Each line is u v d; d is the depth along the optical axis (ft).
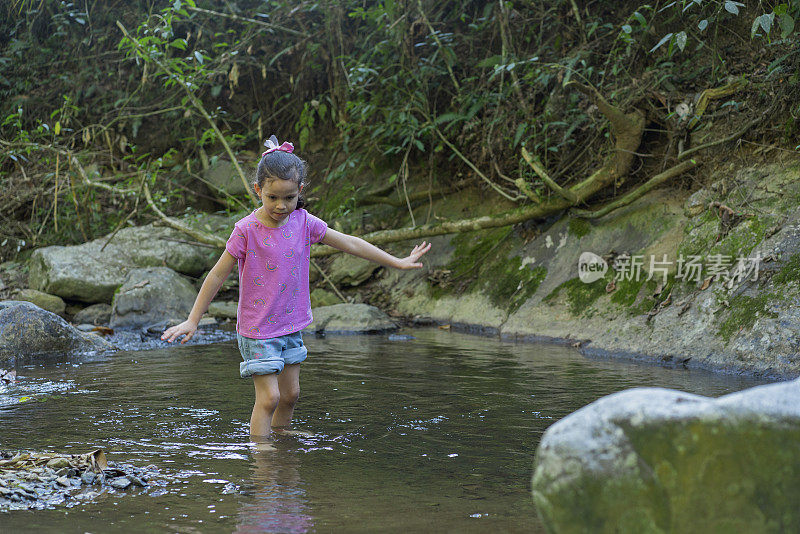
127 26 31.78
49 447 8.45
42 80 32.35
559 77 20.40
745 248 15.40
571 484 4.36
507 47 22.86
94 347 16.94
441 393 11.81
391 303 23.21
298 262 10.09
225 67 26.48
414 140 23.56
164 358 15.87
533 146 22.39
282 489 7.03
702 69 19.48
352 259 25.09
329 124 29.84
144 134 31.81
